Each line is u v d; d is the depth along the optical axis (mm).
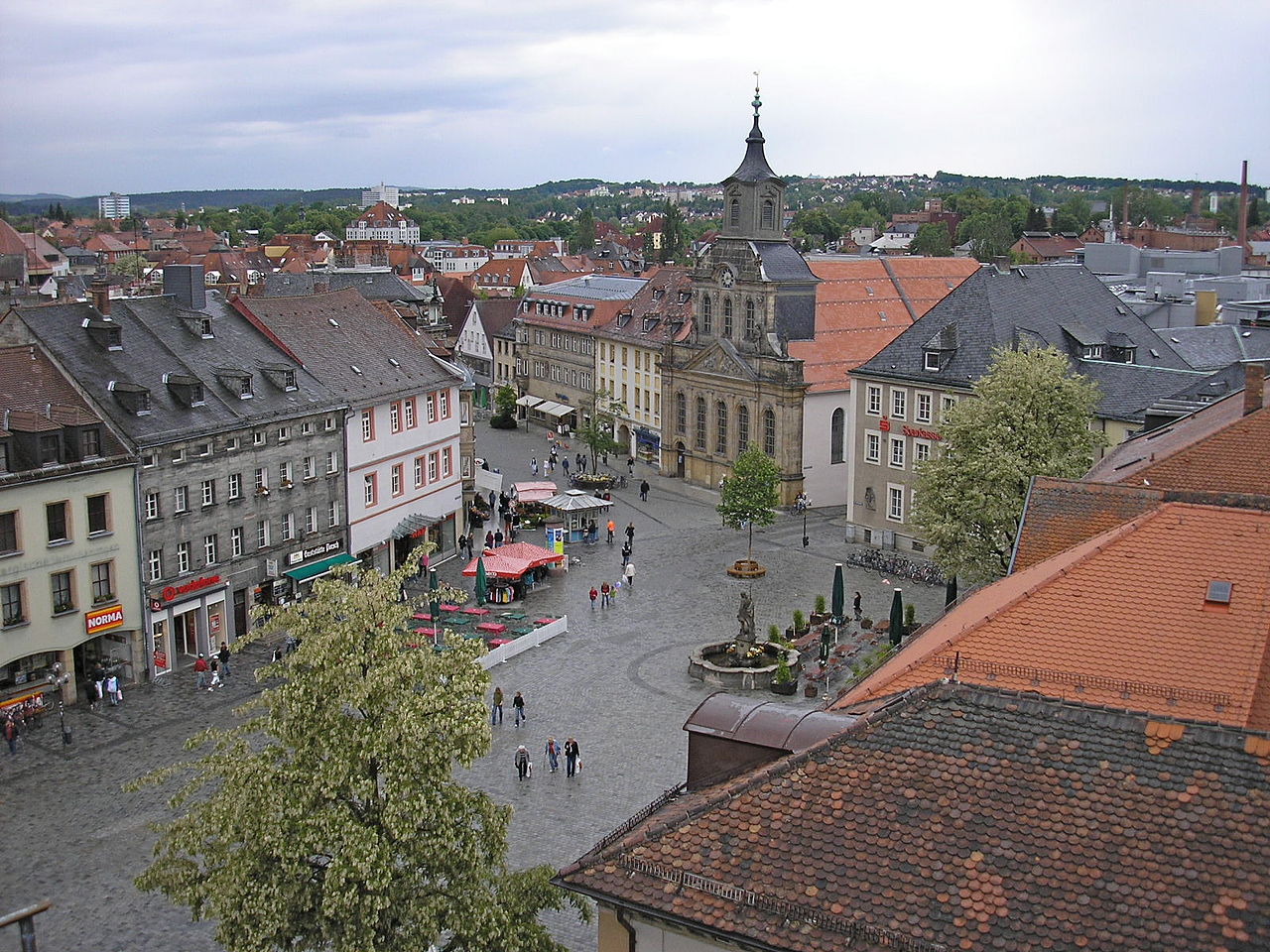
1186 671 25266
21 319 67000
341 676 29312
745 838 21141
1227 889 18453
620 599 80500
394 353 90625
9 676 60719
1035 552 36656
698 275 116750
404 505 88438
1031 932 18469
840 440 110938
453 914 27875
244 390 73812
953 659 26906
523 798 50750
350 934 27062
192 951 40062
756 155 111188
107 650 66000
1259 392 46781
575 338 150625
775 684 63281
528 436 150500
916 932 18828
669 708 60938
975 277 94562
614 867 21312
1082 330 92125
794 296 110875
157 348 72500
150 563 66500
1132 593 27625
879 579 85562
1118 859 19219
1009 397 68438
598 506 95000
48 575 60938
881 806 21031
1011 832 20031
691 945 20750
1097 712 21766
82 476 62062
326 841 27484
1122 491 36594
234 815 28047
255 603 74500
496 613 77125
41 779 53375
